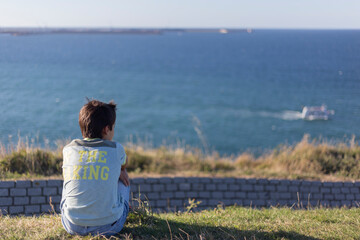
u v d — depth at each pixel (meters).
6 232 3.92
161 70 85.62
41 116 25.00
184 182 7.77
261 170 9.27
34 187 6.70
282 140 26.56
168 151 10.59
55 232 3.84
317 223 4.58
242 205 7.31
